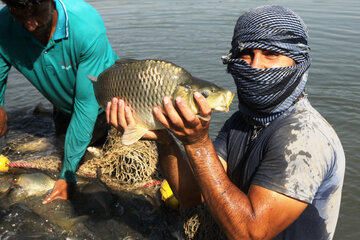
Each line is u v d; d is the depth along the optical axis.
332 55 8.17
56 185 3.97
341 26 10.45
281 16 1.86
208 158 1.87
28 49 4.01
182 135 1.84
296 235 1.92
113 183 4.19
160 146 2.32
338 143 1.85
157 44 9.02
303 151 1.70
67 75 4.14
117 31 10.38
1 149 4.71
